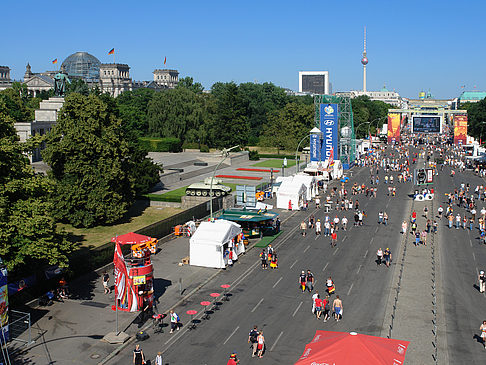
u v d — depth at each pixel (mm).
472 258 53844
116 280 39906
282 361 31312
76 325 36781
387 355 24000
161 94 164500
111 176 64000
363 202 87375
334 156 115500
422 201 87750
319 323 37125
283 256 55094
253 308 40188
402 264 51688
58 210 63188
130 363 31281
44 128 111812
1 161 40406
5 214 37844
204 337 34969
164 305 40906
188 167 128750
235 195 86188
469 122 191125
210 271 50031
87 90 198375
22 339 34281
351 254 55594
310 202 87062
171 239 62625
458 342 33875
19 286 39281
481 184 105375
